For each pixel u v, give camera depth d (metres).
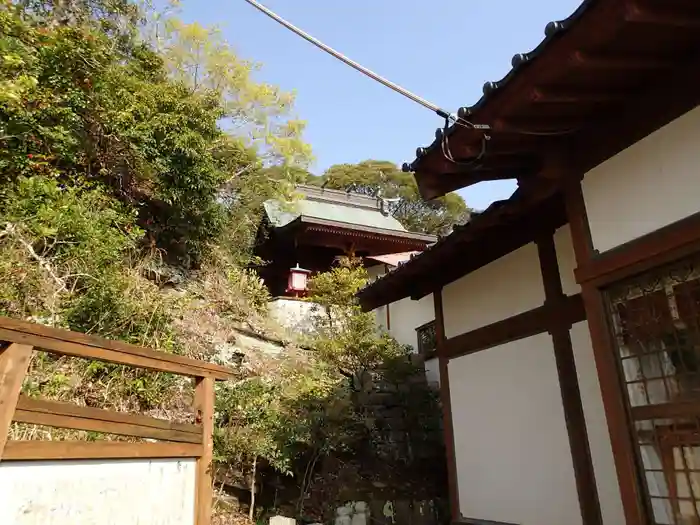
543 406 4.00
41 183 5.84
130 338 5.64
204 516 3.00
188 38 10.88
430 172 3.13
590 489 3.49
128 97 7.63
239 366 7.52
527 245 4.47
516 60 2.27
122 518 2.58
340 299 9.84
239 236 11.03
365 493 6.59
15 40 6.15
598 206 2.89
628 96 2.66
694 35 2.21
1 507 2.10
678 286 2.44
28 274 5.19
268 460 5.77
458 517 4.80
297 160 12.42
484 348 4.82
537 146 3.04
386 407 8.08
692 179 2.37
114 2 9.09
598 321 2.79
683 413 2.35
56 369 4.89
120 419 2.69
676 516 2.35
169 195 8.17
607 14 1.98
